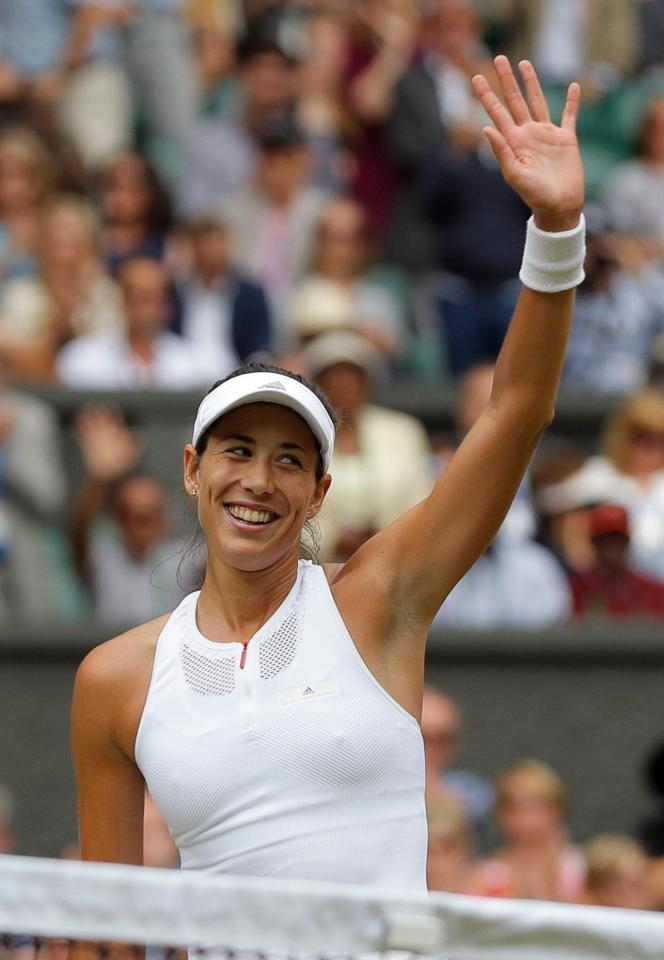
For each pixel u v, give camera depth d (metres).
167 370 34.25
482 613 30.83
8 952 11.86
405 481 30.53
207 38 41.69
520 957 10.48
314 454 12.55
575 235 12.21
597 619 31.00
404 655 12.41
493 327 37.00
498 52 43.03
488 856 27.67
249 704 12.06
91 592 30.83
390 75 39.31
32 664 30.47
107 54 40.81
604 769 30.64
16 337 34.44
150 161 38.59
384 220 38.78
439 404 33.78
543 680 30.78
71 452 32.28
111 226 37.00
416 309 37.22
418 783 12.22
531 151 12.43
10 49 40.72
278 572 12.48
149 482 30.86
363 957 11.33
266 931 10.54
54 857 30.05
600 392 35.03
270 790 11.91
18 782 30.23
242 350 35.19
